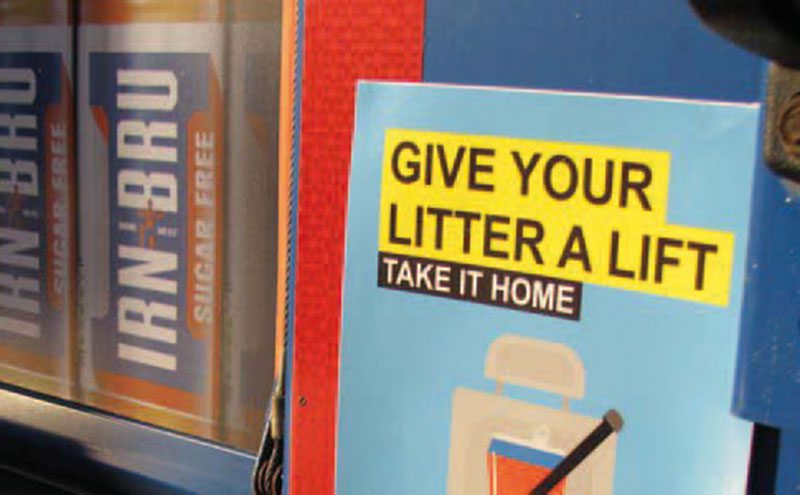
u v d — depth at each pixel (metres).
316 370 0.96
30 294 1.44
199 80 1.24
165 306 1.31
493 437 0.86
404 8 0.87
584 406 0.81
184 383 1.30
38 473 1.42
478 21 0.83
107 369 1.37
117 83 1.31
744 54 0.72
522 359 0.84
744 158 0.72
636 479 0.79
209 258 1.26
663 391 0.77
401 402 0.90
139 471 1.32
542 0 0.80
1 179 1.44
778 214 0.58
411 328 0.89
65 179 1.37
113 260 1.35
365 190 0.90
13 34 1.39
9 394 1.45
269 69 1.18
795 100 0.50
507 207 0.83
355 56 0.90
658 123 0.76
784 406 0.59
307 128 0.94
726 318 0.74
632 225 0.77
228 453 1.25
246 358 1.25
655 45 0.76
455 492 0.88
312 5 0.92
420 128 0.87
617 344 0.79
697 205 0.75
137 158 1.31
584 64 0.79
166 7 1.25
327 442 0.96
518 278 0.83
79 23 1.33
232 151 1.23
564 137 0.80
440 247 0.86
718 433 0.75
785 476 0.72
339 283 0.93
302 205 0.95
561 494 0.83
